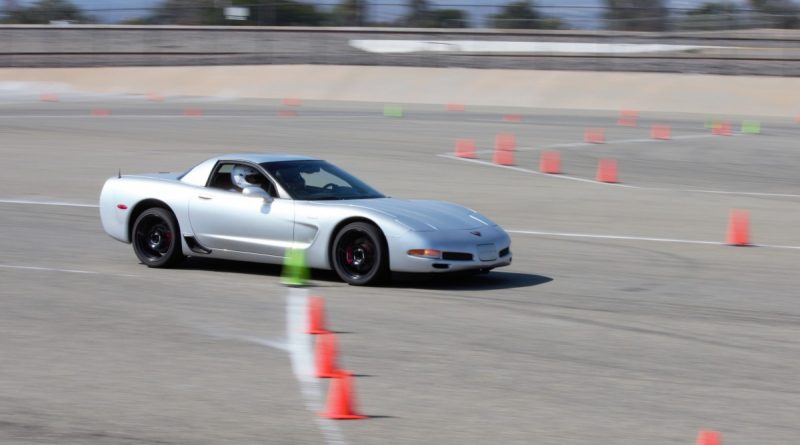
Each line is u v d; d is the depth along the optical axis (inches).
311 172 486.9
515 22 2802.7
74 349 341.1
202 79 2162.9
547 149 1126.4
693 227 669.3
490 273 495.5
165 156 1016.9
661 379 311.0
